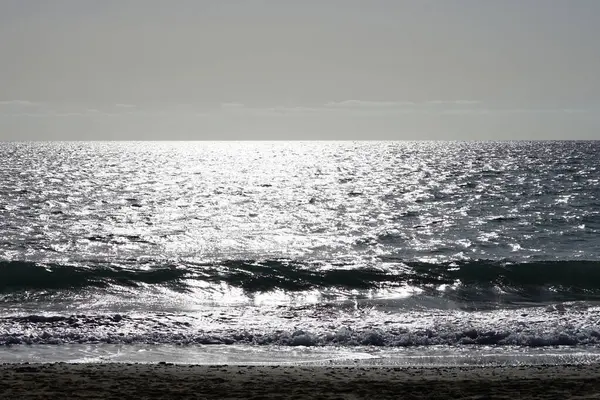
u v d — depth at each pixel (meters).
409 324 21.58
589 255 37.84
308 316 23.17
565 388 14.26
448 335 20.06
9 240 43.06
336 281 29.92
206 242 43.16
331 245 41.88
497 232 47.22
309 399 13.40
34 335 19.80
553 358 18.06
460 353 18.62
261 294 28.02
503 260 34.34
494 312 23.98
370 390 14.16
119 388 14.10
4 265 30.44
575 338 19.84
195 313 23.52
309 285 29.41
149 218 55.59
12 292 27.33
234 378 15.24
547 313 23.47
